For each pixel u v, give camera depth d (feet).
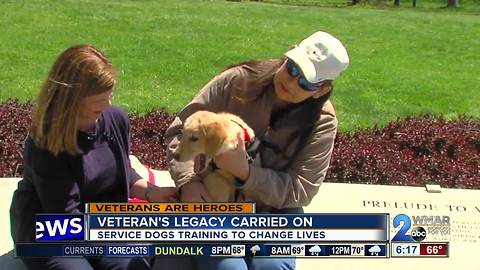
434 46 50.80
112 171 10.48
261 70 10.55
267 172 10.59
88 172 10.14
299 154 11.03
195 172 10.84
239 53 42.01
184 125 10.14
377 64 42.22
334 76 10.18
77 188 10.11
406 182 17.83
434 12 95.91
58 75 9.32
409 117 23.98
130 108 28.02
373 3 113.50
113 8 56.49
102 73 9.26
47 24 45.83
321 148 10.96
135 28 47.34
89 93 9.25
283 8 70.74
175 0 70.69
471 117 25.45
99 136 10.28
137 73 34.83
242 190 10.64
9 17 46.78
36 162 9.66
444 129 21.65
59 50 38.65
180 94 31.48
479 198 15.58
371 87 35.55
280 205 10.89
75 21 47.91
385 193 15.56
